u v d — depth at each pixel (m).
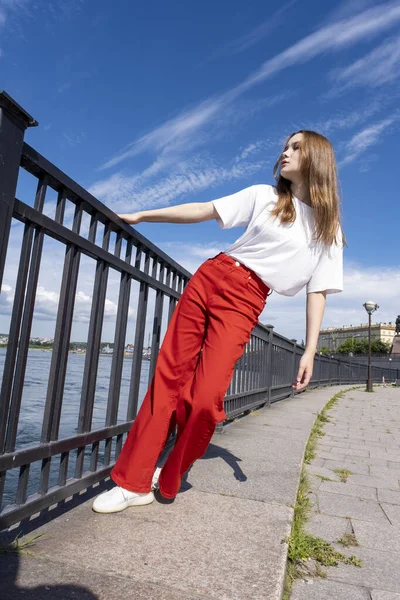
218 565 1.32
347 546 1.76
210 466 2.48
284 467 2.59
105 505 1.66
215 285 1.66
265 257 1.67
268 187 1.78
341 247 1.80
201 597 1.15
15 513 1.32
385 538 1.87
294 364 8.68
